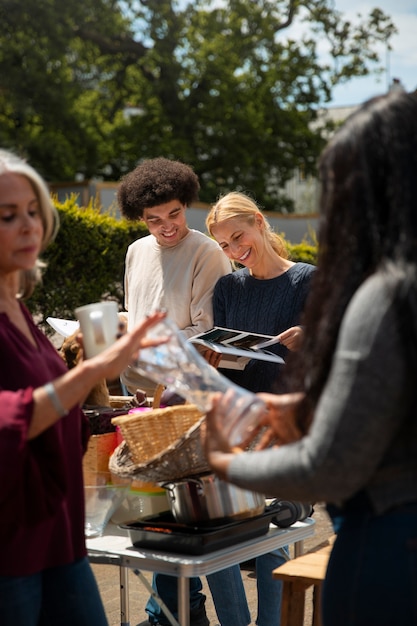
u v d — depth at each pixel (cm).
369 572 144
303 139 2366
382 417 135
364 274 145
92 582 198
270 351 325
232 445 162
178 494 230
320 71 2331
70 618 192
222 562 225
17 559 177
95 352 190
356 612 145
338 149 148
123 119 2517
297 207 2892
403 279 135
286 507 253
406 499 142
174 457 224
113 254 639
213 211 337
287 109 2341
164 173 366
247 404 162
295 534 255
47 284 604
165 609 245
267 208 2370
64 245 607
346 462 136
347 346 138
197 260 371
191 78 2281
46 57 2017
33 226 184
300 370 155
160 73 2250
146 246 388
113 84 2316
